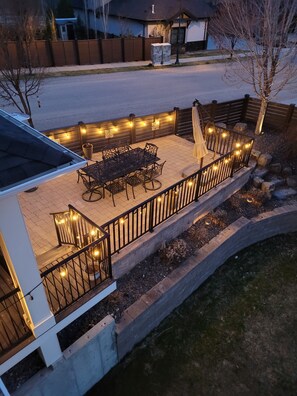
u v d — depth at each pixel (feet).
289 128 36.63
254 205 28.81
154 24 81.10
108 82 59.52
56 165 9.50
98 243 16.07
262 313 22.65
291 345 20.66
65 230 20.10
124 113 44.19
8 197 9.71
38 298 13.01
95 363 17.60
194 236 24.38
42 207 24.13
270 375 18.94
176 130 36.22
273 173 32.63
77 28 99.91
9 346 13.29
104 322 17.07
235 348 20.30
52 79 59.47
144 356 19.61
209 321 21.83
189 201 24.47
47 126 39.58
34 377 15.01
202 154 24.90
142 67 71.72
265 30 31.50
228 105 39.14
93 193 25.64
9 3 48.65
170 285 20.17
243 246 27.73
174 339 20.57
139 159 26.40
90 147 29.40
